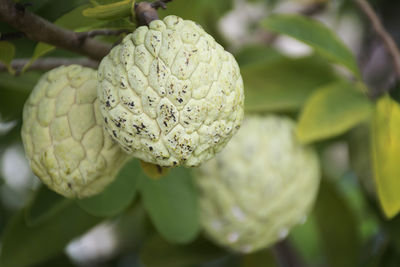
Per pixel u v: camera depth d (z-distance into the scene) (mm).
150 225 964
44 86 678
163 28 617
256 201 830
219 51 621
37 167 677
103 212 764
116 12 641
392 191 766
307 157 851
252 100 838
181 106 606
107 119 620
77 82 671
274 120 852
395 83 832
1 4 640
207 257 943
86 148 663
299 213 864
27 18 652
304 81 842
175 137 610
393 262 906
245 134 829
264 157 826
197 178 831
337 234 959
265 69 832
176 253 942
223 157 823
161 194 813
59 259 934
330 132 801
